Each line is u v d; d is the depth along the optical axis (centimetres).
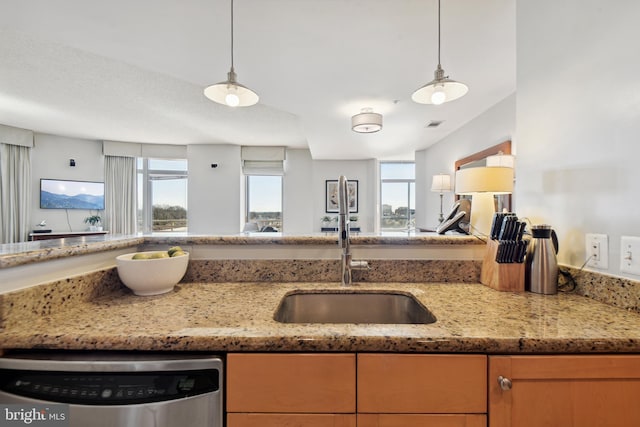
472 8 153
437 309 85
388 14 158
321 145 491
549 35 110
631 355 64
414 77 236
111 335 66
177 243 121
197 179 552
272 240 120
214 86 161
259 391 66
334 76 233
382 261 121
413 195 630
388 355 65
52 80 283
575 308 84
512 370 64
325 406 66
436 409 65
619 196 85
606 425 64
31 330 69
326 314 111
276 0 146
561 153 105
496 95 280
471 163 351
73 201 511
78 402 63
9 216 454
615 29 86
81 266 94
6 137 441
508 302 91
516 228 105
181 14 156
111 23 164
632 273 81
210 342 66
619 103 85
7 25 165
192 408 65
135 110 371
